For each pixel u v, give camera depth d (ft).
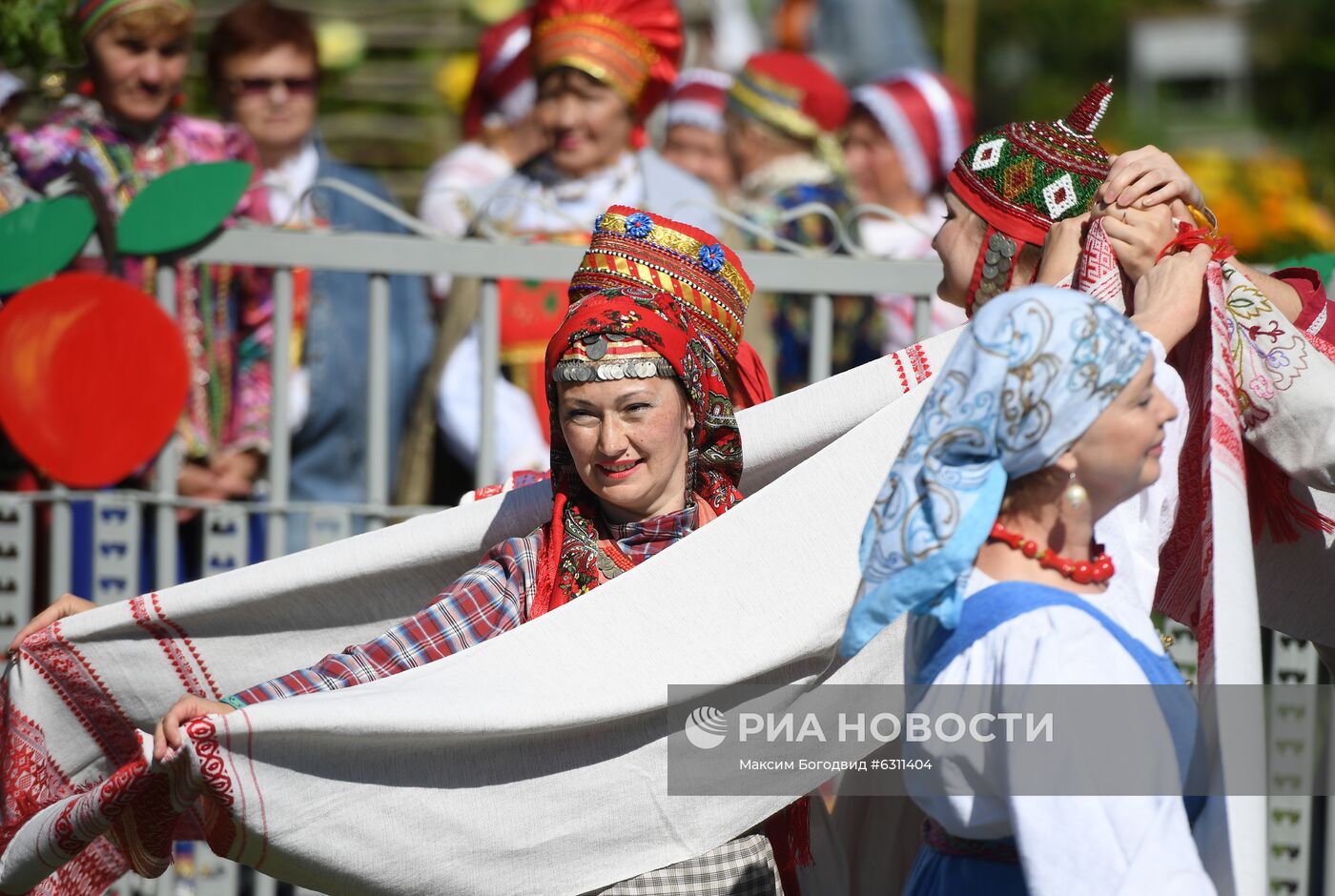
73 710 29.27
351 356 45.37
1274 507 26.66
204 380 41.63
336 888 24.77
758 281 38.32
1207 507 22.99
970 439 20.77
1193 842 20.22
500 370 44.93
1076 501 21.11
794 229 54.60
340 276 45.44
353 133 76.38
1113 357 20.62
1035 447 20.70
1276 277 28.71
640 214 27.68
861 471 26.18
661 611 25.41
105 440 37.17
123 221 37.35
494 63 61.36
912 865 28.35
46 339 36.78
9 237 37.35
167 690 29.40
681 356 25.98
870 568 21.27
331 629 29.68
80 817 24.57
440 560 29.32
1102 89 28.71
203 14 73.41
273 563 29.12
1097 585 21.58
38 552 39.81
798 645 25.59
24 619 37.76
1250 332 25.34
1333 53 109.19
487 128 61.93
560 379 25.91
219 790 23.59
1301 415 25.13
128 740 29.58
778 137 57.82
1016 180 27.91
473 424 44.32
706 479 27.45
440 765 24.75
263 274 42.22
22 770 28.76
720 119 61.46
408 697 23.97
